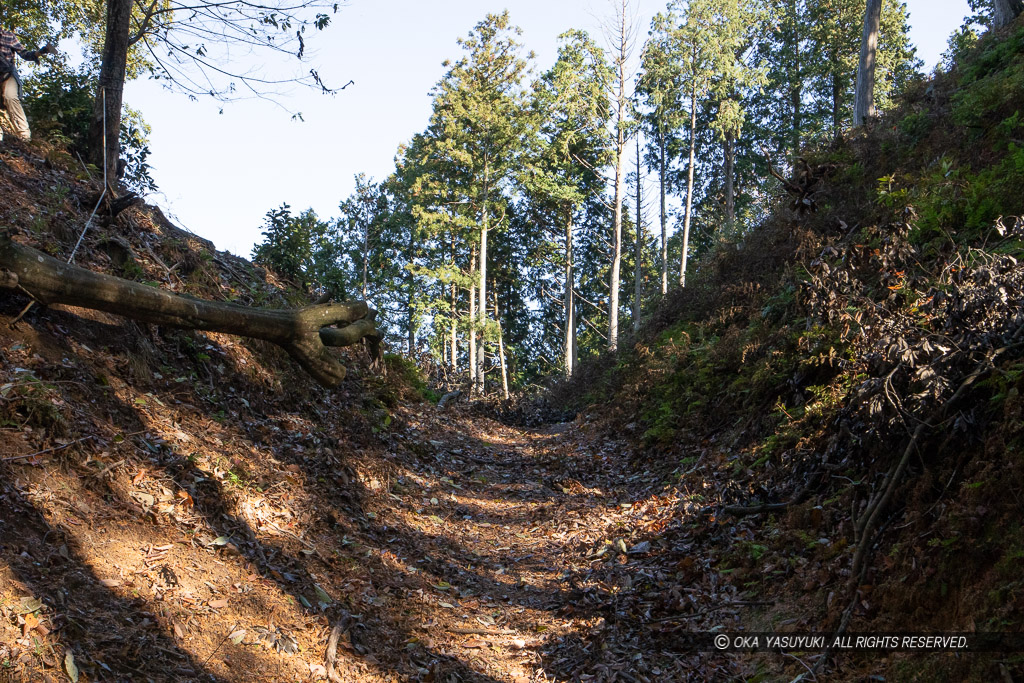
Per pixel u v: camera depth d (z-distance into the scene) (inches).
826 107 1480.1
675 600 202.8
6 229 194.4
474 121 1315.2
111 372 226.1
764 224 531.8
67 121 414.3
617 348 776.3
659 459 360.2
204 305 226.5
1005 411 165.5
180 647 140.4
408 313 1576.0
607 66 1322.6
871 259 291.3
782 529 214.8
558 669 178.7
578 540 275.1
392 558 228.7
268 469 237.0
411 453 372.5
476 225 1350.9
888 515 180.7
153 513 173.9
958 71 488.4
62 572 139.6
